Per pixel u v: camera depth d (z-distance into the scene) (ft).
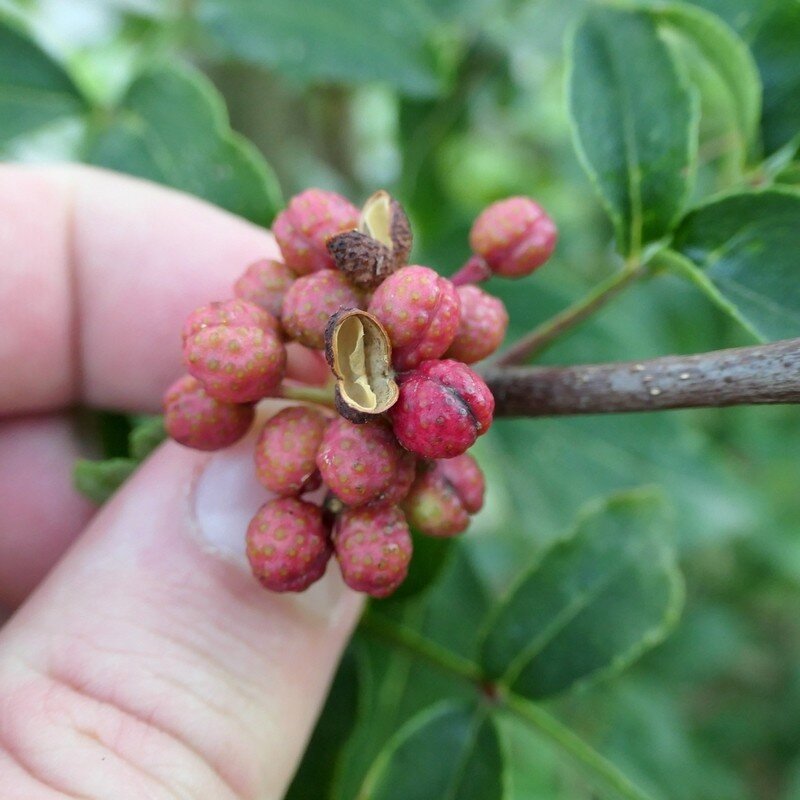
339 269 0.16
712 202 0.18
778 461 0.43
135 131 0.25
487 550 0.34
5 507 0.26
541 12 0.32
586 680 0.22
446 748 0.21
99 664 0.19
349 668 0.24
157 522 0.21
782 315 0.17
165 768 0.18
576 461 0.30
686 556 0.44
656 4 0.19
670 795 0.38
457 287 0.18
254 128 0.35
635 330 0.31
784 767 0.48
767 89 0.20
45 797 0.17
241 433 0.18
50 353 0.26
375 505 0.16
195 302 0.26
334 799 0.23
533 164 0.48
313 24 0.27
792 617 0.52
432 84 0.28
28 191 0.24
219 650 0.20
